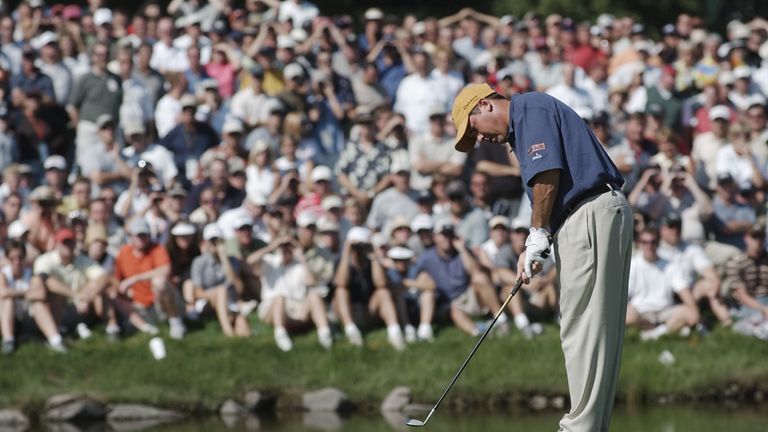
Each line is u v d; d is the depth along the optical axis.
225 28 61.03
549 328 46.62
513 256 47.53
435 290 46.59
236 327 45.56
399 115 53.75
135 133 51.66
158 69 58.12
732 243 51.41
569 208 22.34
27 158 52.09
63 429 39.25
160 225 48.19
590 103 58.97
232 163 50.19
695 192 50.94
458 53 65.38
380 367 43.31
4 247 46.69
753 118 55.72
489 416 39.97
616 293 22.39
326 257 46.41
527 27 66.06
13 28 59.50
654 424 37.44
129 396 41.25
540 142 22.17
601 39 66.50
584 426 22.52
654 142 54.12
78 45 59.03
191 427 38.94
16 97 52.97
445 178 51.19
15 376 41.78
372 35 63.53
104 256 45.81
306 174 52.16
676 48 67.38
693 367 43.44
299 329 45.78
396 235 47.06
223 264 46.06
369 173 51.75
